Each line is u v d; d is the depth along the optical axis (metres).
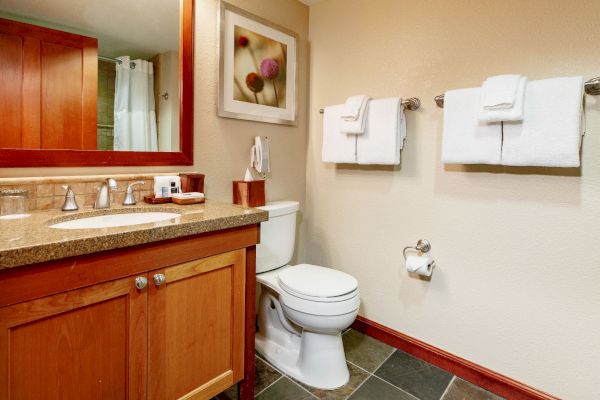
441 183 1.75
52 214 1.22
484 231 1.62
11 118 1.24
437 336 1.81
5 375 0.83
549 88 1.30
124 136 1.52
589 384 1.38
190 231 1.14
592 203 1.34
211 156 1.84
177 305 1.16
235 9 1.87
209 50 1.79
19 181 1.24
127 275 1.02
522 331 1.53
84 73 1.40
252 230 1.39
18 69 1.25
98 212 1.32
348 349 1.95
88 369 0.98
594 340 1.36
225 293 1.31
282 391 1.60
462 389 1.63
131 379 1.06
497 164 1.45
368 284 2.10
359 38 2.06
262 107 2.05
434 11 1.74
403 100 1.84
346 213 2.19
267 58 2.06
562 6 1.37
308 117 2.37
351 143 1.95
